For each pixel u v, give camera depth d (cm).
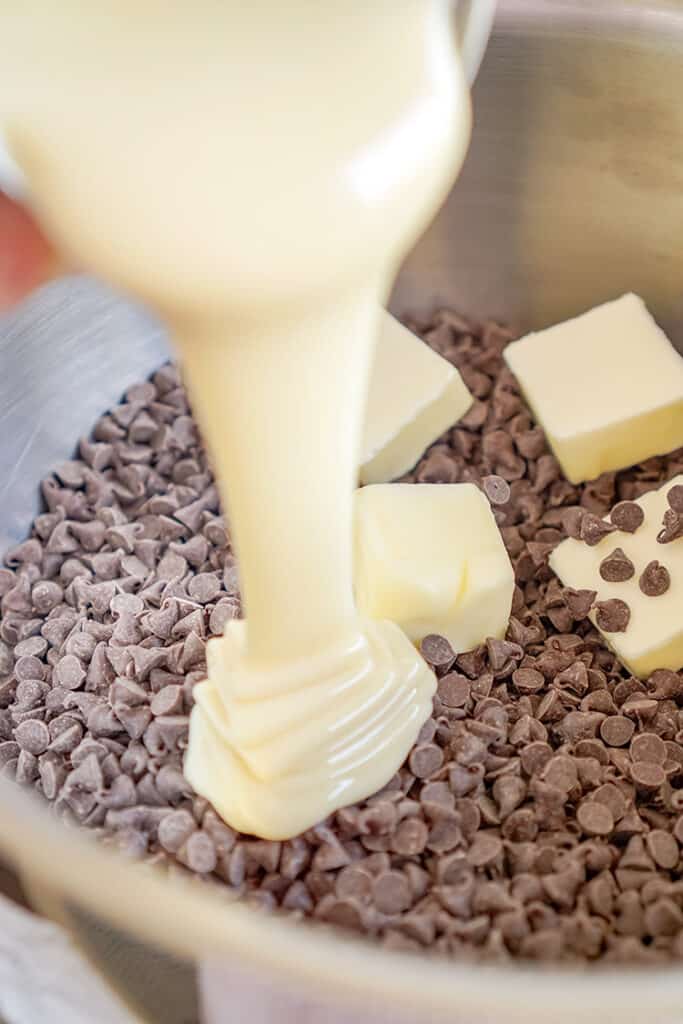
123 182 20
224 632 31
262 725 28
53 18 21
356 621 28
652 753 30
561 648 32
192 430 37
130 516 36
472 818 29
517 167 35
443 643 31
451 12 26
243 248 21
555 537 35
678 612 32
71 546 35
